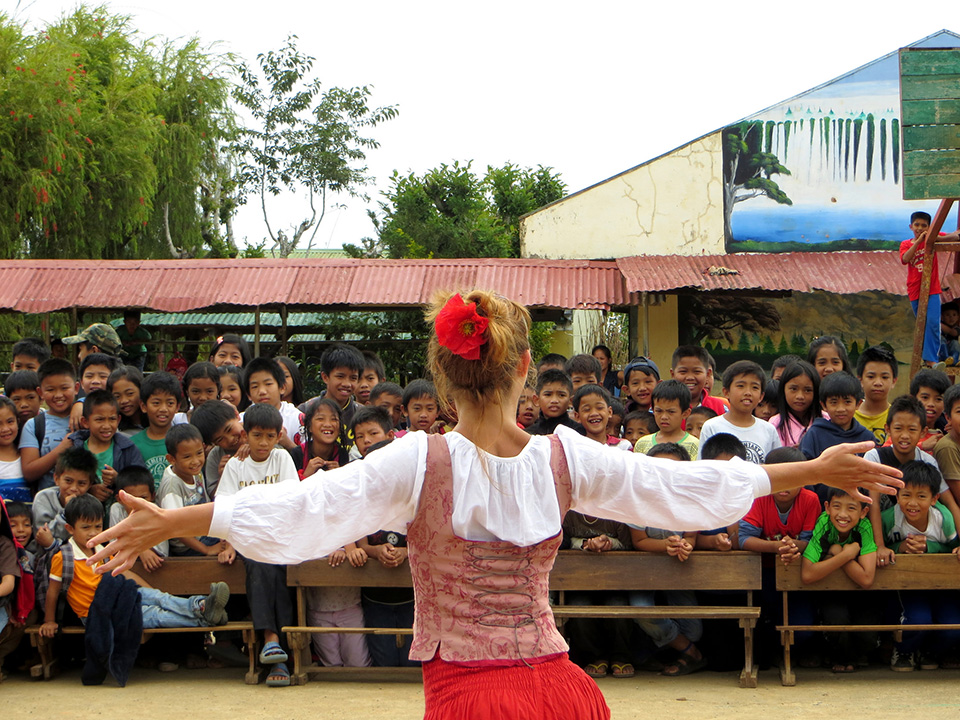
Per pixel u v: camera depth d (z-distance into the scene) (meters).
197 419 6.16
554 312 16.31
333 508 2.29
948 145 7.71
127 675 5.50
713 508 2.41
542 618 2.36
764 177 15.20
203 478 6.05
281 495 2.28
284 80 26.25
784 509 5.64
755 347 14.82
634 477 2.41
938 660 5.82
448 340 2.40
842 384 5.85
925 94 7.75
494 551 2.34
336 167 26.14
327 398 6.54
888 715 4.77
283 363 7.95
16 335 17.80
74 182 18.08
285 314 14.01
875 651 6.02
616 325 18.08
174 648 6.02
